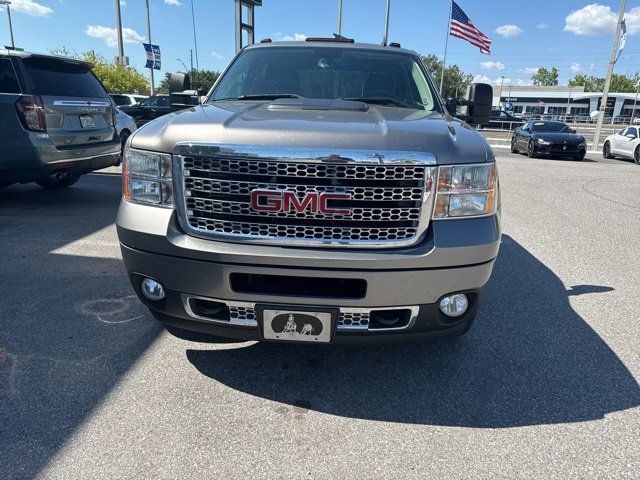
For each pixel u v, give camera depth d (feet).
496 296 12.96
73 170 20.97
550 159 55.67
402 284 7.22
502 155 59.00
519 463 6.97
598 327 11.25
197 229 7.44
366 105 9.78
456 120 9.42
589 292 13.39
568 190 31.14
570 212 24.17
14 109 18.47
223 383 8.65
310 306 7.29
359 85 11.83
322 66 12.32
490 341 10.43
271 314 7.42
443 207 7.34
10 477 6.43
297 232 7.23
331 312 7.30
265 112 8.50
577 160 55.42
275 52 12.89
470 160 7.43
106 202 22.61
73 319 10.80
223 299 7.43
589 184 34.14
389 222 7.23
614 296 13.15
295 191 7.06
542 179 36.24
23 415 7.62
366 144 7.07
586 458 7.09
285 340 7.63
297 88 11.79
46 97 19.11
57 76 20.51
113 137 23.15
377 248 7.21
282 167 7.03
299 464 6.84
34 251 15.26
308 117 8.04
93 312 11.16
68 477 6.47
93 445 7.06
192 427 7.51
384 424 7.73
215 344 9.91
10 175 19.07
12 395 8.09
